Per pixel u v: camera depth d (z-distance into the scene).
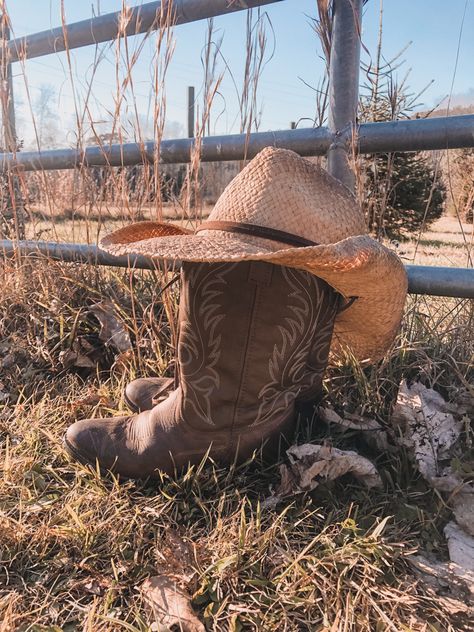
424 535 1.24
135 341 2.01
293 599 1.07
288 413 1.41
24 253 2.34
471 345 1.66
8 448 1.56
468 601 1.08
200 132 1.83
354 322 1.47
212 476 1.38
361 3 1.67
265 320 1.26
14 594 1.10
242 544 1.17
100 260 2.16
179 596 1.09
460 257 3.27
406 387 1.50
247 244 1.14
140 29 2.07
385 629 1.02
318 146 1.77
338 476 1.34
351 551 1.14
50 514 1.32
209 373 1.31
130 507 1.34
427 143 1.61
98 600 1.09
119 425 1.46
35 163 2.40
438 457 1.37
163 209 2.04
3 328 2.18
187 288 1.30
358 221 1.25
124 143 2.12
